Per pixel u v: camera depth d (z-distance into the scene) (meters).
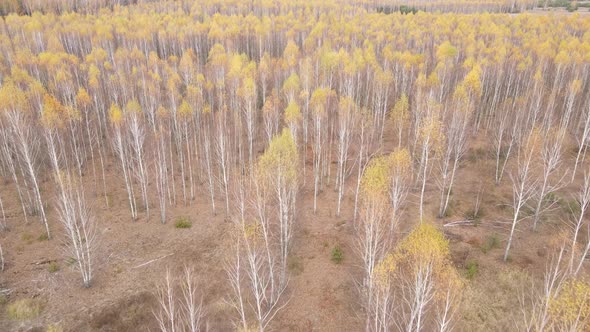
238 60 68.75
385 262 27.36
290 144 39.91
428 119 41.66
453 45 83.81
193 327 24.02
